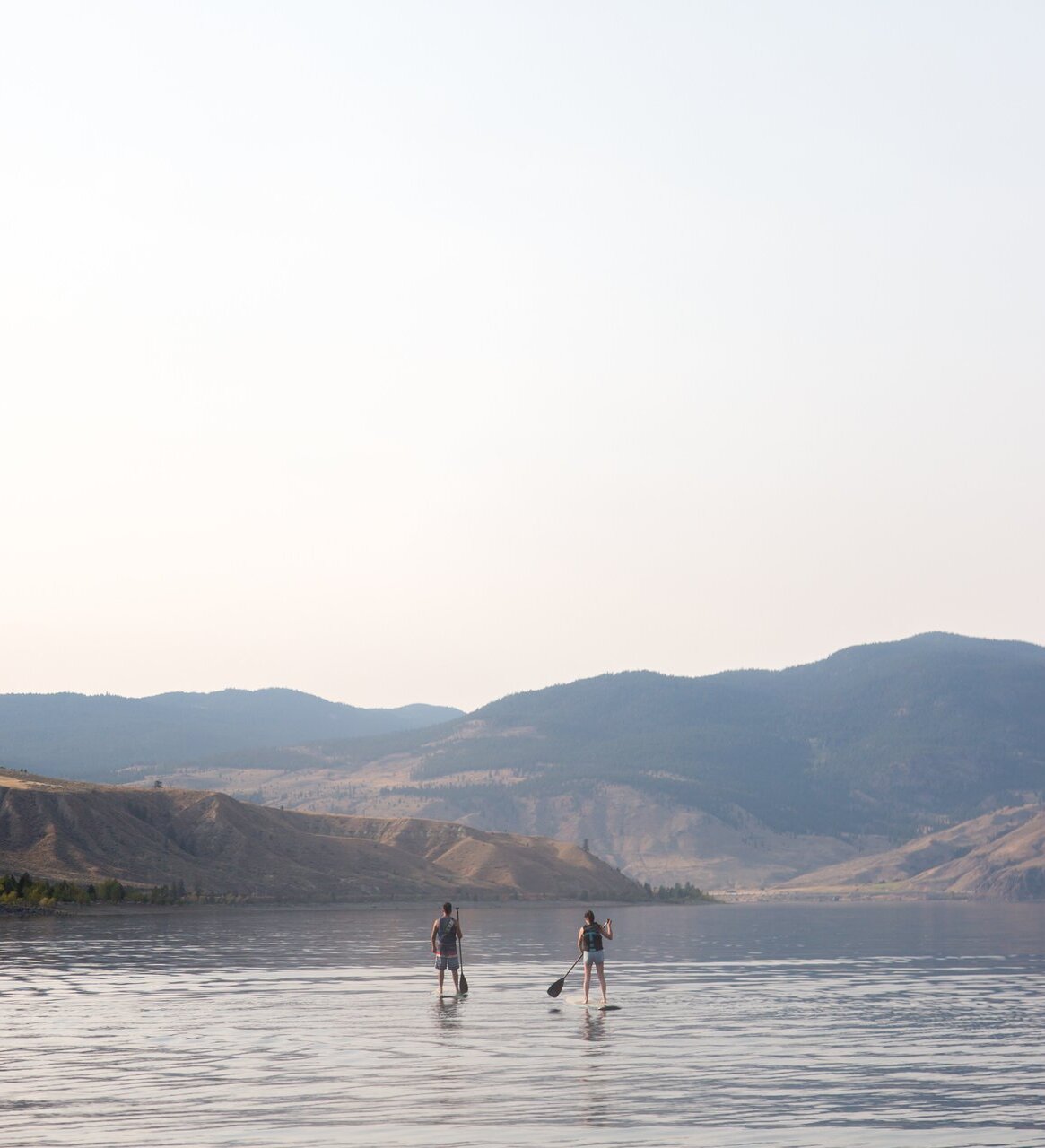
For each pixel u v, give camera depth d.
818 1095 24.14
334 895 172.75
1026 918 145.00
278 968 52.75
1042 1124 21.78
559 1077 25.84
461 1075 26.00
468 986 44.59
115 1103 23.09
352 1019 34.94
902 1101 23.61
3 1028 32.88
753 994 43.25
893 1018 36.06
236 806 193.75
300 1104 23.05
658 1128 21.28
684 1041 31.00
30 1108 22.70
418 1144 20.09
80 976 48.31
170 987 43.81
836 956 64.94
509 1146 20.03
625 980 48.72
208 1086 24.75
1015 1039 31.91
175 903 138.25
